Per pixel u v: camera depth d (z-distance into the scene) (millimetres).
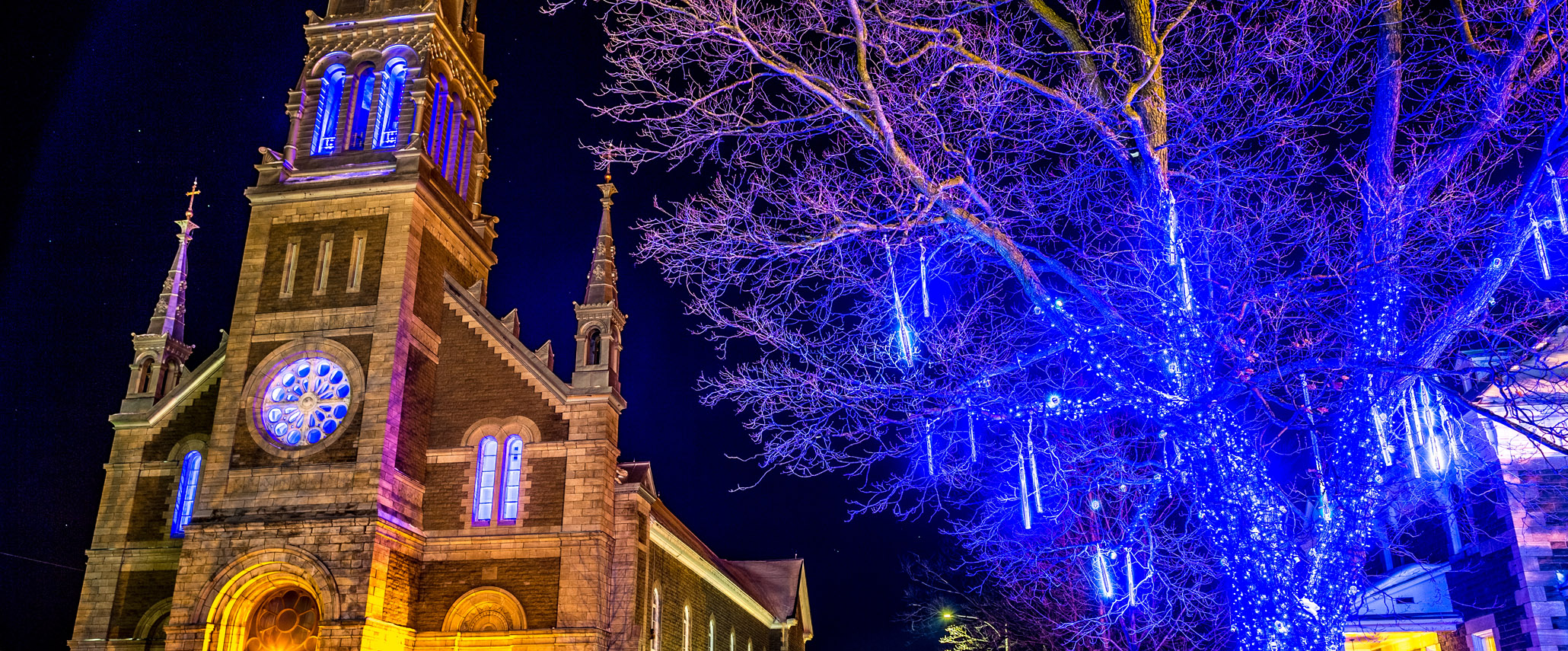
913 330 13945
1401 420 14156
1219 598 20719
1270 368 13258
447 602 31562
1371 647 35094
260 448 31000
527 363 33781
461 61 38531
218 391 34750
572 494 32188
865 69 12445
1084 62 13195
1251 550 11852
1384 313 11898
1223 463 12109
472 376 34031
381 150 34438
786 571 69938
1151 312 13148
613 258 35844
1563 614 26391
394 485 30797
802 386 14469
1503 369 12391
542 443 32875
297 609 29953
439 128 36719
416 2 36312
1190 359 12312
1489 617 28844
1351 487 11867
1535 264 13008
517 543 31844
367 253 32844
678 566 45125
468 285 37406
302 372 32000
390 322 31750
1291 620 11586
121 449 34531
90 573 33062
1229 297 13336
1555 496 27438
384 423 30578
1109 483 14859
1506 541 27781
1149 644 22594
